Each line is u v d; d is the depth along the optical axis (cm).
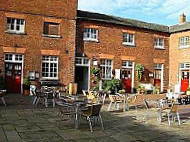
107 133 784
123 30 2119
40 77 1783
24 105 1294
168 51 2367
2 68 1691
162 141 714
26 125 852
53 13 1823
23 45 1745
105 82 1970
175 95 1488
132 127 883
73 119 965
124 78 2127
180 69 2253
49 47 1814
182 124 960
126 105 1298
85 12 2097
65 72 1859
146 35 2239
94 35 2008
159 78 2322
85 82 2020
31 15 1766
